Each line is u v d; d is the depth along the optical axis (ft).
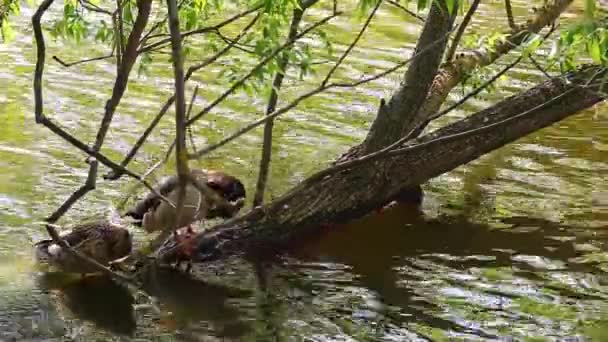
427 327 22.16
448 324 22.30
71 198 16.15
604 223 28.48
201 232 24.09
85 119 35.55
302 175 31.35
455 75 28.73
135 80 40.45
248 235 25.55
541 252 26.45
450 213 28.99
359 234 27.27
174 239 24.21
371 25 50.93
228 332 21.74
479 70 28.68
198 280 24.12
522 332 21.94
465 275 25.03
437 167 27.76
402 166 27.43
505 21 52.54
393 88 40.96
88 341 21.06
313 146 34.19
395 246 26.66
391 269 25.27
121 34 17.47
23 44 44.47
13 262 24.25
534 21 28.48
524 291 24.12
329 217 26.66
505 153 34.35
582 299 23.72
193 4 21.61
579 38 16.63
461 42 35.65
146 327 21.85
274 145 33.96
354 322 22.35
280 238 25.94
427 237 27.30
